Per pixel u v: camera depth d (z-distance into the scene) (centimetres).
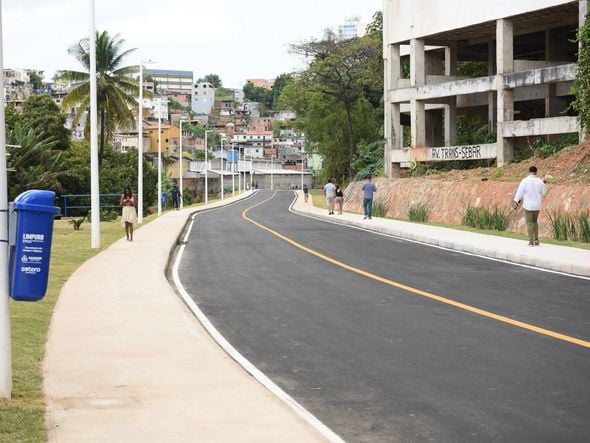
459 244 2477
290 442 647
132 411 739
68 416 722
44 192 755
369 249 2511
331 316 1300
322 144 10362
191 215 5672
